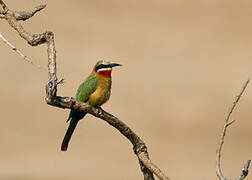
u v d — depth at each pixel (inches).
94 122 1093.1
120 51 1275.8
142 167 258.4
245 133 1080.2
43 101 1147.9
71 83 1175.6
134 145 254.2
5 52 1257.4
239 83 1205.1
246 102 1158.3
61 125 1091.9
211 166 985.5
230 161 994.1
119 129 255.8
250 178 952.3
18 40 1295.5
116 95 1172.5
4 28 1321.4
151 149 1043.9
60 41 1280.8
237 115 1125.1
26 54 1250.0
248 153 1023.6
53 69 237.1
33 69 1219.2
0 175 932.0
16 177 926.4
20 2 1424.7
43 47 1272.1
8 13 247.0
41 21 1355.8
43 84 1188.5
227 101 1163.3
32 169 957.8
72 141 1050.1
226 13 1414.9
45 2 1413.6
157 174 249.6
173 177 957.2
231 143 1046.4
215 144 1058.1
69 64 1216.8
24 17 248.8
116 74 1228.5
